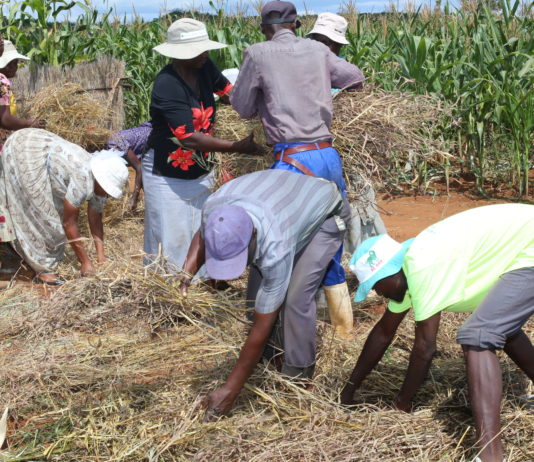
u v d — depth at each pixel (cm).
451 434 312
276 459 295
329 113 395
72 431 325
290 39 398
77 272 546
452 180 870
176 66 439
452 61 881
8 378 372
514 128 770
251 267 374
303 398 334
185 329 416
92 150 696
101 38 1069
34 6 883
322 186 330
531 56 782
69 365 382
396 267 303
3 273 558
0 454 308
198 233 395
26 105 694
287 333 340
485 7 857
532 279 287
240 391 336
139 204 738
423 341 299
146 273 409
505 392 343
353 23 1085
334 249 342
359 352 397
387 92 493
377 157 477
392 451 299
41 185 505
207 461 297
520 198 771
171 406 336
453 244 288
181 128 434
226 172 478
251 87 396
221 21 1077
